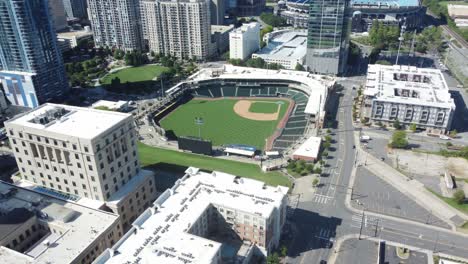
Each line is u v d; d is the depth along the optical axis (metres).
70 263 133.38
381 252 168.88
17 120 179.00
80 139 160.25
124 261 130.12
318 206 199.62
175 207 160.25
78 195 178.50
